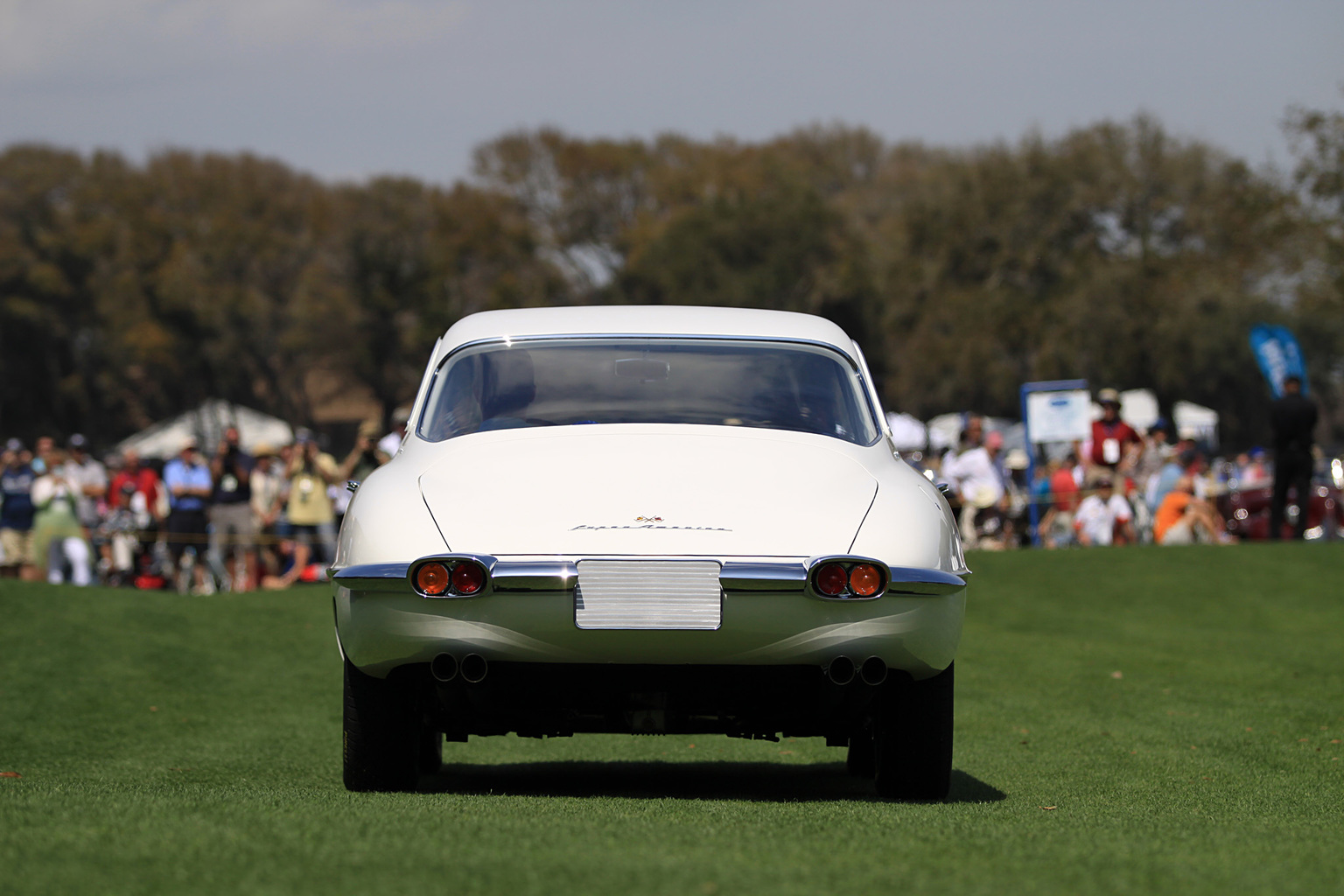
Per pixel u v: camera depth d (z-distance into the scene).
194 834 13.52
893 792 20.03
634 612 17.33
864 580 17.48
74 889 11.23
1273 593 57.53
